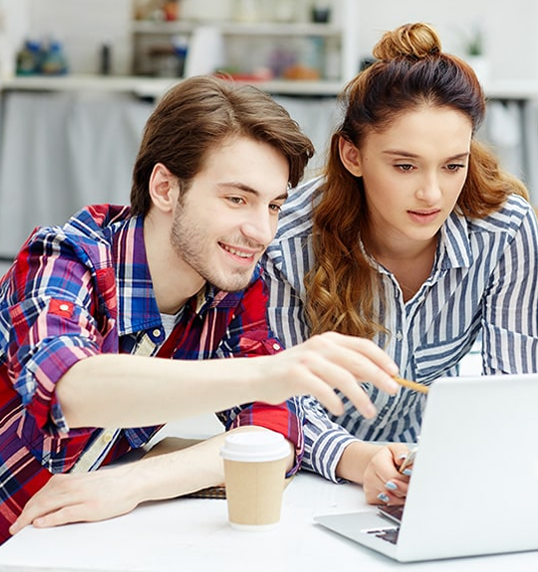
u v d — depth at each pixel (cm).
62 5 598
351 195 166
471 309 173
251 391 110
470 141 157
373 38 594
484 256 169
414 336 172
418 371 175
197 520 123
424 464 105
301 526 121
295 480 146
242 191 131
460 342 176
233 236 132
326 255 166
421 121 146
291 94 522
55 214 496
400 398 176
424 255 170
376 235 168
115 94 513
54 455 141
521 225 168
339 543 115
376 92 151
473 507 109
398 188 150
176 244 137
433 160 147
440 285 170
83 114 494
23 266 133
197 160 132
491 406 106
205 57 566
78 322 125
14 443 142
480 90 153
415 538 107
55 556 109
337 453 144
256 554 110
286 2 591
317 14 577
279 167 133
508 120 482
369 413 107
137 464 130
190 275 143
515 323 171
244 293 156
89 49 600
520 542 113
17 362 124
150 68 588
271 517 119
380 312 169
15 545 112
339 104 165
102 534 117
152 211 143
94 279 136
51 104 496
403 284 173
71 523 121
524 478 110
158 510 127
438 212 151
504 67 586
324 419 156
